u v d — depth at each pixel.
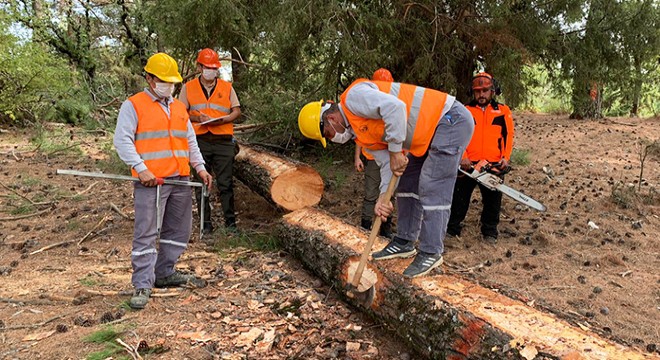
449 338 2.91
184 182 3.94
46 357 3.09
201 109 5.45
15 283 4.24
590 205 6.62
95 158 9.79
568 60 7.35
